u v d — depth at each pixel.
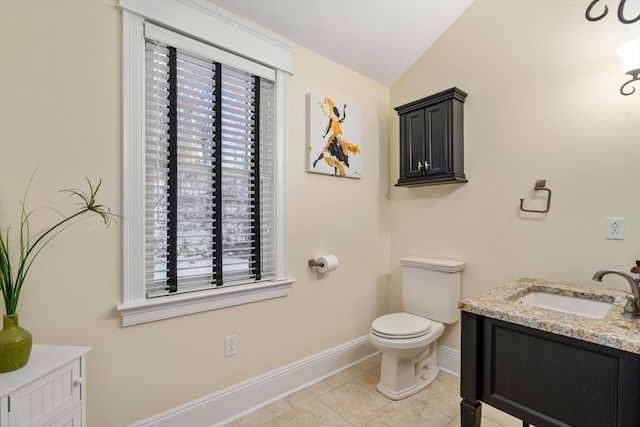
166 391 1.53
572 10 1.75
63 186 1.27
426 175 2.24
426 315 2.25
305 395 1.99
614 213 1.61
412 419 1.75
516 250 1.97
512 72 1.99
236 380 1.78
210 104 1.71
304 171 2.12
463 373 1.27
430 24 2.24
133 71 1.42
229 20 1.71
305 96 2.13
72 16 1.29
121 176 1.40
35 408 0.93
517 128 1.97
